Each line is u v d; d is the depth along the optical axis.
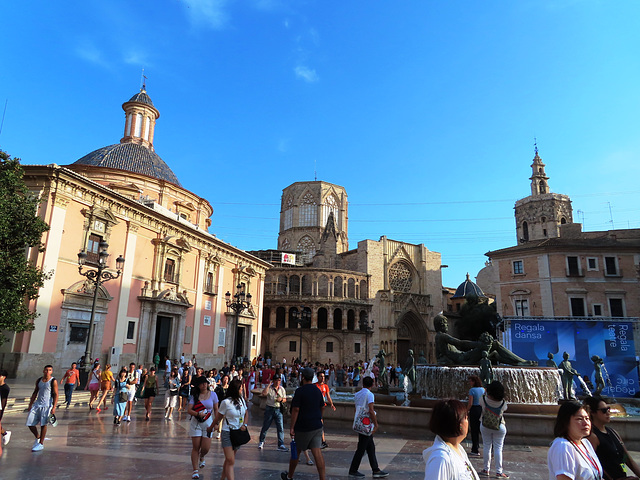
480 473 9.34
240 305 30.97
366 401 9.20
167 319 38.00
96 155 44.00
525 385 15.02
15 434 12.59
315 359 58.69
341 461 10.39
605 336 34.97
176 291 36.41
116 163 43.12
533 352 35.47
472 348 17.28
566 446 4.02
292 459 8.30
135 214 32.81
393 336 64.94
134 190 39.78
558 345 35.31
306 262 80.25
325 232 72.50
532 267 46.38
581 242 46.47
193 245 39.25
